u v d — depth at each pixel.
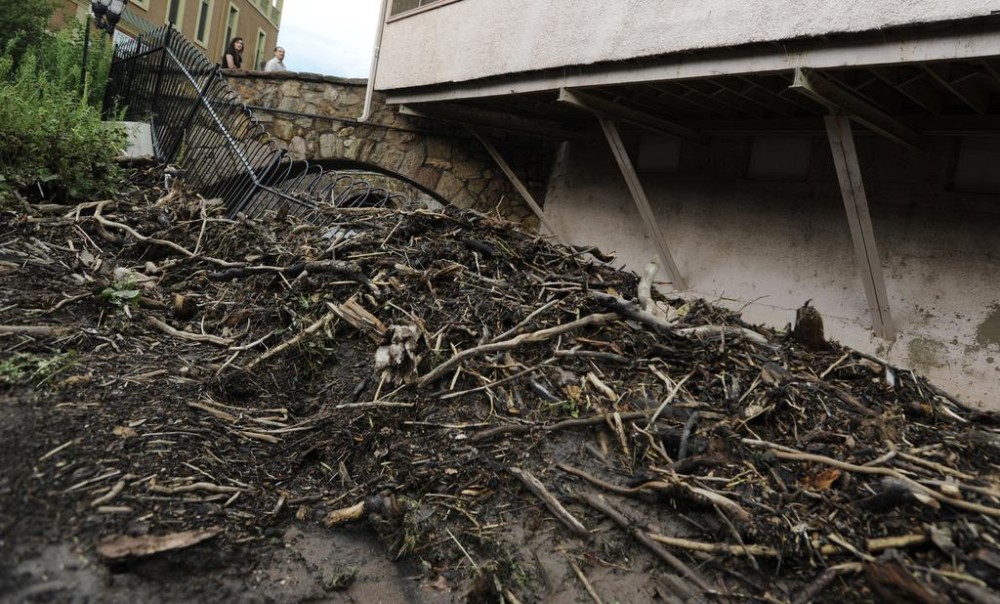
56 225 3.57
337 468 2.10
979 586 1.53
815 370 2.81
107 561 1.45
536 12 6.41
